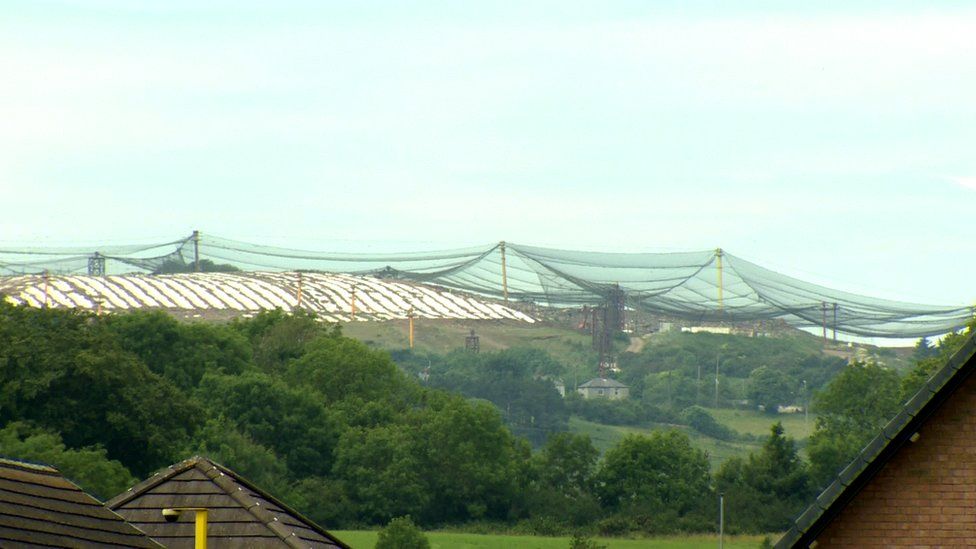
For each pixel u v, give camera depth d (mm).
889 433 70188
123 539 65188
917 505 70062
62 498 65625
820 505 70312
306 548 85438
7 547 60000
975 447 70062
